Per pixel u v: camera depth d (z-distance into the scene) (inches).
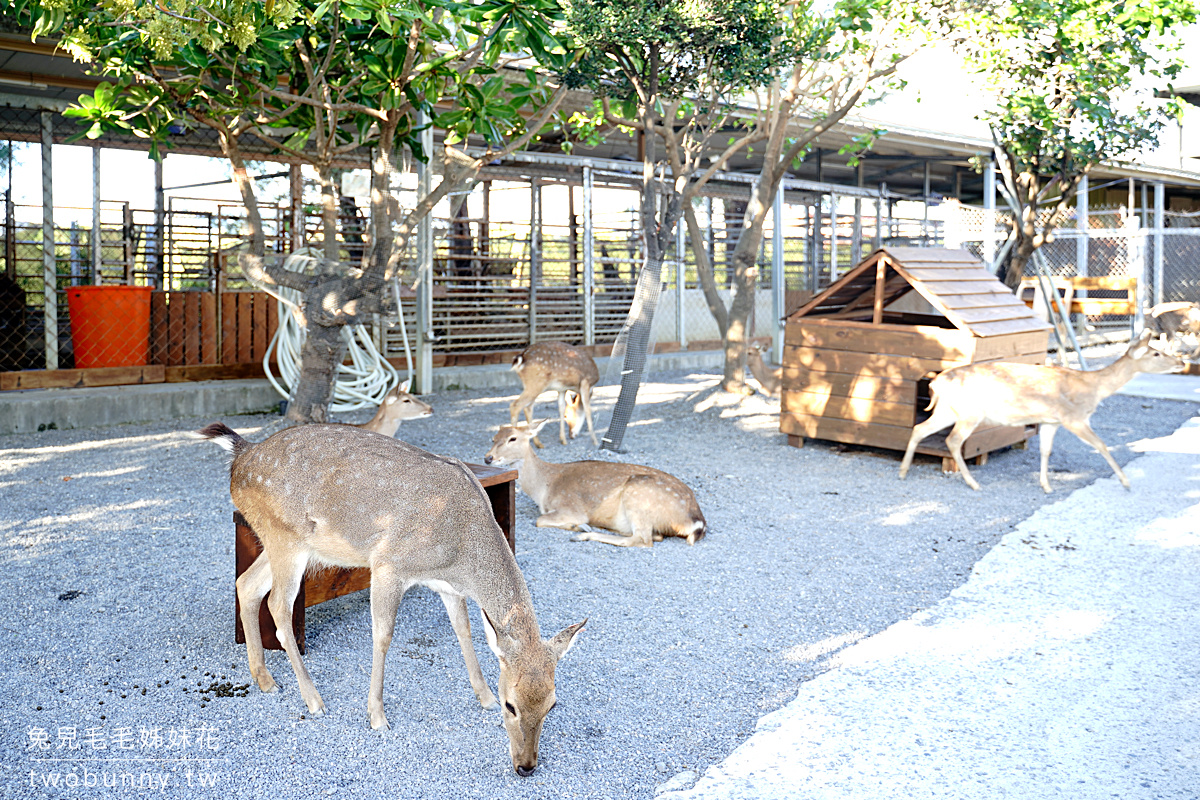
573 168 625.9
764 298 762.8
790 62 404.5
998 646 186.4
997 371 320.2
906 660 179.9
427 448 369.4
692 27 346.3
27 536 253.0
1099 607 207.3
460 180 370.3
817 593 220.1
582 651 186.2
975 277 380.5
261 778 140.4
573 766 144.6
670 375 621.6
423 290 514.0
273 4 233.1
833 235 738.8
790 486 324.5
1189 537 259.9
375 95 354.9
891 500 306.8
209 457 350.6
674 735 154.3
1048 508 290.7
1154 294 956.6
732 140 589.6
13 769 140.8
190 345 466.0
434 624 201.8
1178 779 137.7
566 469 275.6
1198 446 390.0
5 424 389.7
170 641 188.4
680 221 691.4
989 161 703.1
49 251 440.8
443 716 160.9
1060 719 156.2
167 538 253.1
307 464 159.3
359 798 135.8
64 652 181.9
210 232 553.0
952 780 137.7
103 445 370.3
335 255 386.0
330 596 195.2
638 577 230.7
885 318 422.3
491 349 597.0
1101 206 989.8
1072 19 433.1
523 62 455.5
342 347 385.4
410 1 272.2
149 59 305.9
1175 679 170.9
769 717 157.3
